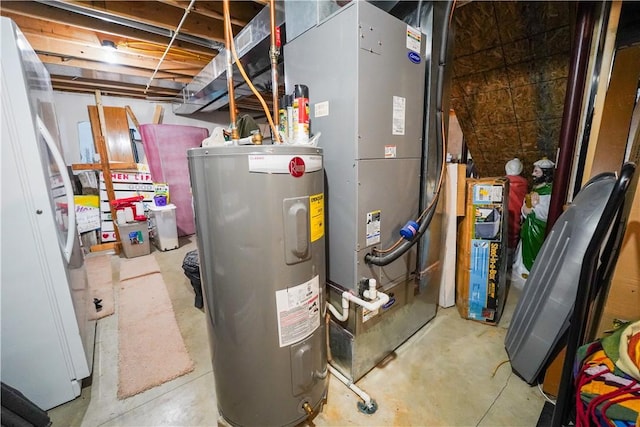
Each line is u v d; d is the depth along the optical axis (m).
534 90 2.43
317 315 1.14
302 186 0.97
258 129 1.24
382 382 1.46
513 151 3.14
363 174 1.24
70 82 3.43
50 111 1.56
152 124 4.04
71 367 1.38
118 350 1.77
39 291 1.26
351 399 1.36
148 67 3.10
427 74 1.54
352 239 1.30
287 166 0.92
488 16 2.10
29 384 1.28
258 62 2.28
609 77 1.70
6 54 1.09
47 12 2.00
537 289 1.46
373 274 1.40
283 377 1.08
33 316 1.25
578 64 1.75
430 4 1.45
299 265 1.02
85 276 1.87
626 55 1.67
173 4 1.86
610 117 1.72
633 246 1.05
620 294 1.08
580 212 1.28
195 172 0.98
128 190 3.94
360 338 1.42
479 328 1.90
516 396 1.35
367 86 1.17
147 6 2.05
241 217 0.93
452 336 1.81
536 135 2.81
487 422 1.23
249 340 1.03
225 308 1.03
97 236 3.89
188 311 2.23
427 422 1.24
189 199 4.43
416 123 1.49
